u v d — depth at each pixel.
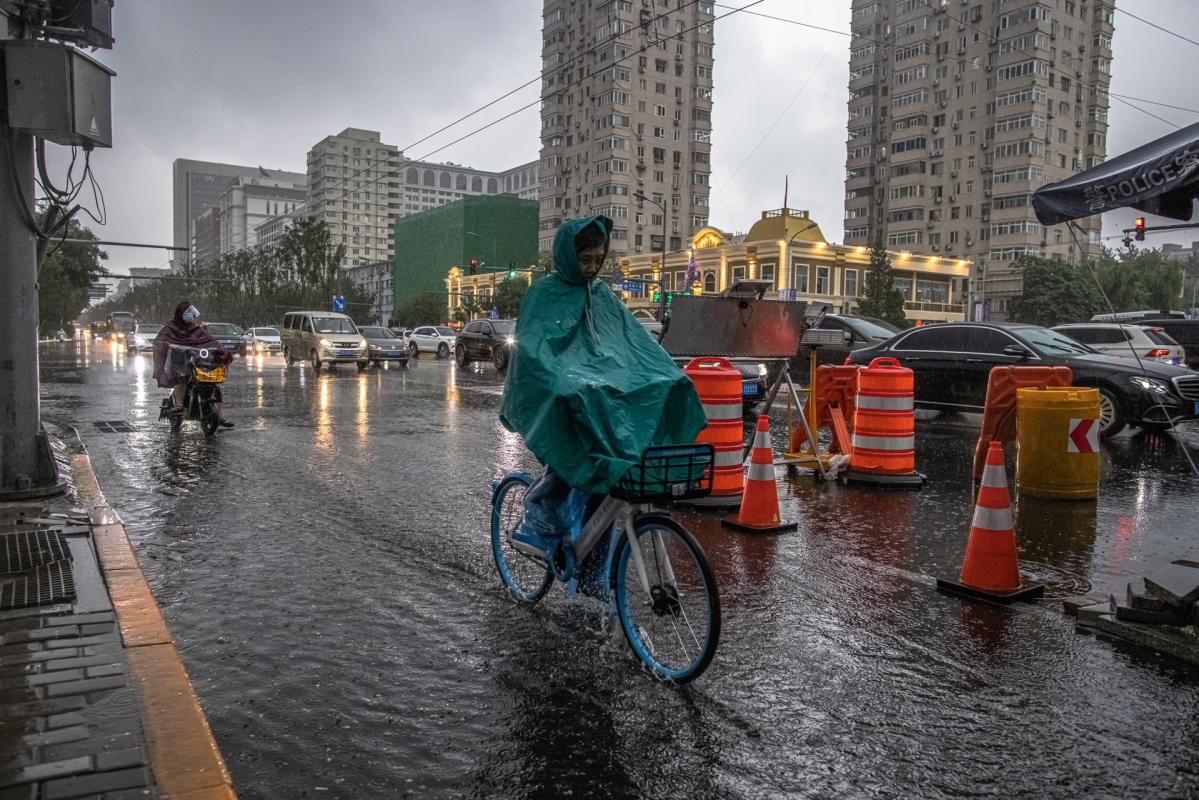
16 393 6.39
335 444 10.49
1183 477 8.89
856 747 2.99
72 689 3.00
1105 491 8.09
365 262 170.12
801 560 5.48
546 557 4.04
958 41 82.12
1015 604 4.61
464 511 6.80
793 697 3.39
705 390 7.17
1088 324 18.14
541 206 102.94
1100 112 79.38
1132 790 2.73
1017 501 7.57
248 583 4.81
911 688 3.49
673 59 95.19
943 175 84.12
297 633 4.04
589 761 2.87
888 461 8.15
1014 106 76.56
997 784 2.76
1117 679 3.59
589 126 94.75
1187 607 3.97
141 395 16.80
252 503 6.98
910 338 13.74
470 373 26.03
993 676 3.62
